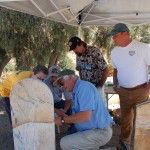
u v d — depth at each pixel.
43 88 3.70
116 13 7.09
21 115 3.77
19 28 9.70
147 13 6.86
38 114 3.74
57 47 10.54
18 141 3.83
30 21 9.79
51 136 3.76
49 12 6.33
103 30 11.16
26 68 10.23
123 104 5.05
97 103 4.10
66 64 11.40
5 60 10.24
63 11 6.46
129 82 4.89
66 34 10.55
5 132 7.09
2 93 5.23
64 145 4.17
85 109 3.91
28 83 3.72
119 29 4.75
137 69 4.82
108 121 4.20
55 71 5.73
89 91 3.95
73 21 7.62
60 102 5.89
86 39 11.17
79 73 5.95
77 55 5.88
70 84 4.03
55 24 10.32
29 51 10.21
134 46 4.82
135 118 3.40
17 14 9.48
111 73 7.37
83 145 4.11
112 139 5.77
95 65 5.75
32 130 3.76
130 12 6.95
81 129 4.18
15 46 9.93
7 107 5.25
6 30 9.50
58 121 4.06
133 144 3.42
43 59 10.45
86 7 7.18
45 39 10.35
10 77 5.21
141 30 11.69
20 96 3.75
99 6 7.04
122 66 4.90
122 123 5.14
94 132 4.09
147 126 3.38
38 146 3.76
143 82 4.87
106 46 11.20
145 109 3.38
